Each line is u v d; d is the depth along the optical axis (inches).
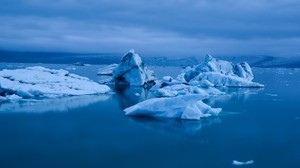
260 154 740.7
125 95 1679.4
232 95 1752.0
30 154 725.3
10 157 705.6
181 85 1812.3
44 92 1501.0
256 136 890.1
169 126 994.7
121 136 880.9
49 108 1247.5
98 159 698.8
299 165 675.4
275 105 1408.7
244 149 776.3
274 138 872.3
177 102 1127.6
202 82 2148.1
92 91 1697.8
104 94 1696.6
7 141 820.0
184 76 2605.8
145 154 733.9
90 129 948.0
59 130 932.6
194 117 1083.3
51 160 690.2
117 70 2237.9
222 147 792.3
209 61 2591.0
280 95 1765.5
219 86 2289.6
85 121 1047.0
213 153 745.0
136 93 1772.9
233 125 1015.0
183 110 1103.0
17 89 1462.8
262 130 954.1
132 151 755.4
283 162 690.8
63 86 1668.3
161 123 1029.2
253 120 1085.8
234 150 769.6
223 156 725.9
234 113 1210.0
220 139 860.6
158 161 690.2
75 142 820.0
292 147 793.6
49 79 1731.1
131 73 2190.0
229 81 2300.7
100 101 1454.2
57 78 1782.7
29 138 847.1
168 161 690.8
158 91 1628.9
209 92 1780.3
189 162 684.7
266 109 1301.7
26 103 1332.4
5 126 967.6
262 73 4869.6
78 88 1697.8
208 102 1489.9
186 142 831.7
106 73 3284.9
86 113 1174.3
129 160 695.7
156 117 1113.4
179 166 661.3
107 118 1092.5
